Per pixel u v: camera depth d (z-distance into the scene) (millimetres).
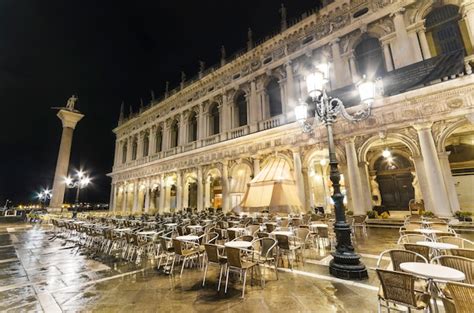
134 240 8047
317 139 15375
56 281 5930
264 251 6035
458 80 10898
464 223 10109
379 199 17500
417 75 12391
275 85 20469
